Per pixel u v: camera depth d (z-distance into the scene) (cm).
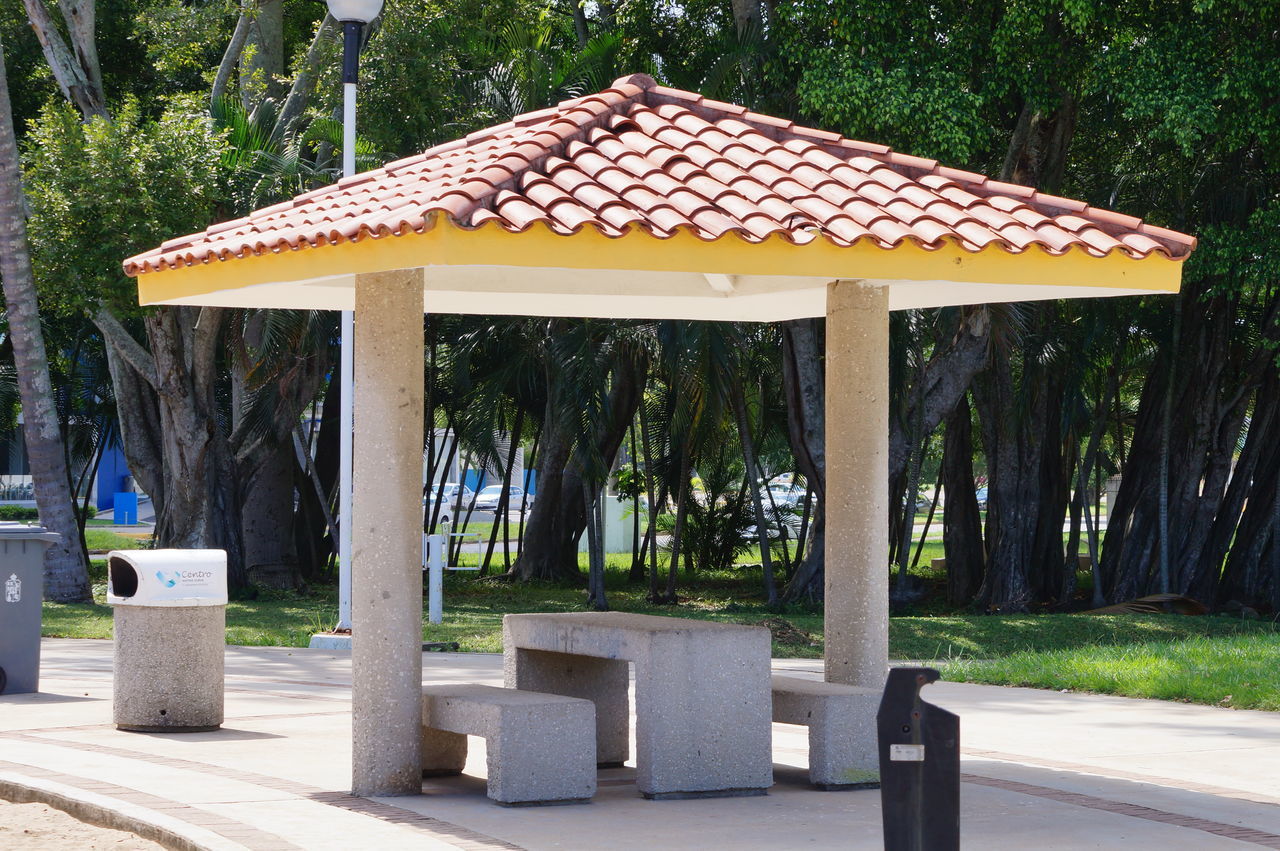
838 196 724
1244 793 751
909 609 2922
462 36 2467
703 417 2575
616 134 794
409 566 736
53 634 1886
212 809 677
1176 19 2127
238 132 2394
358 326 740
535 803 704
